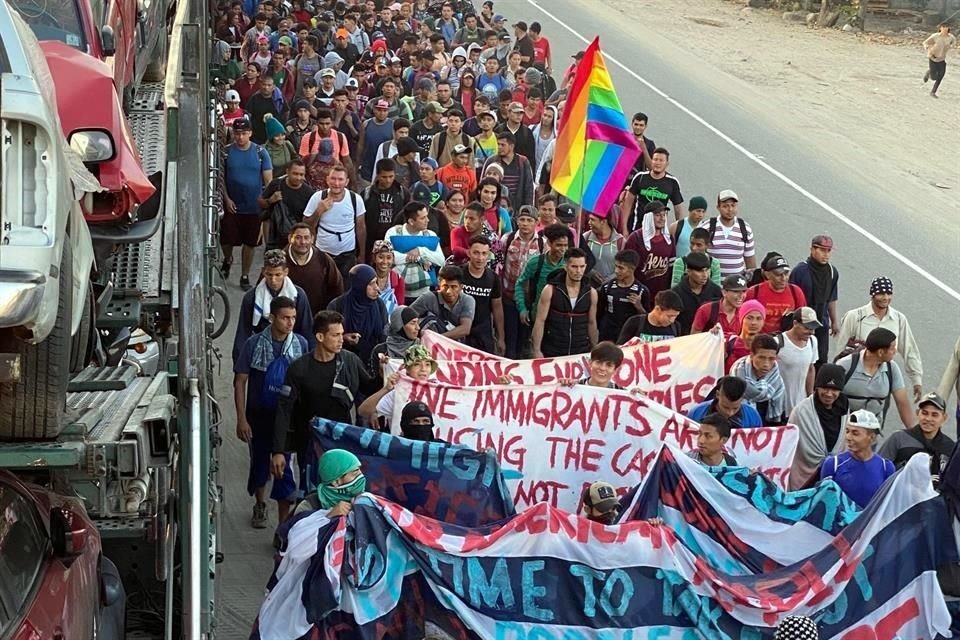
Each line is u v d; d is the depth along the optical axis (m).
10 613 6.02
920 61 40.38
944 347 18.64
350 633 9.47
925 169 28.61
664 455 10.46
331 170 15.71
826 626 10.19
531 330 14.70
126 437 6.46
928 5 45.44
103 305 8.40
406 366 11.66
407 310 12.70
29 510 6.77
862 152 29.53
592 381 11.80
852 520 10.48
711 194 25.31
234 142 17.84
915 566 10.29
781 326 14.30
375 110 20.66
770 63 38.78
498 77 25.67
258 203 17.78
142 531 8.49
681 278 15.03
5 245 5.50
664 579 9.89
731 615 9.97
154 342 9.58
